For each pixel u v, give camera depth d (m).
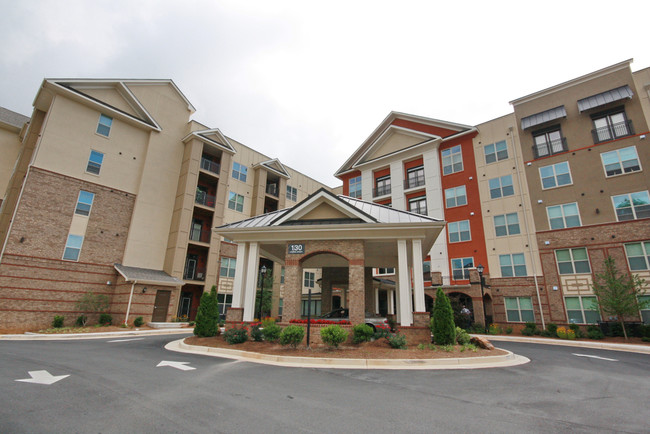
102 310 22.70
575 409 5.72
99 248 23.62
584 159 23.86
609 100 22.88
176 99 30.48
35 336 16.48
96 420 4.65
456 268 28.22
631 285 19.03
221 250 30.98
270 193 38.56
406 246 15.40
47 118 22.27
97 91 25.23
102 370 8.05
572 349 15.58
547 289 23.52
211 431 4.38
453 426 4.77
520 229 25.73
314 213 15.62
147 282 23.28
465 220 28.69
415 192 32.28
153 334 19.52
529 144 26.59
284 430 4.48
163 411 5.12
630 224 21.34
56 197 21.98
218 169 32.22
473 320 24.78
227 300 30.53
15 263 19.69
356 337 12.17
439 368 9.24
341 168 39.56
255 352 10.92
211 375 7.81
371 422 4.86
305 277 40.34
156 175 27.78
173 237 27.31
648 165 21.56
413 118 33.97
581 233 22.95
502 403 5.95
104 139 25.09
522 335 22.94
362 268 13.91
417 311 13.06
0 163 27.17
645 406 6.01
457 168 30.30
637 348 15.61
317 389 6.69
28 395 5.69
